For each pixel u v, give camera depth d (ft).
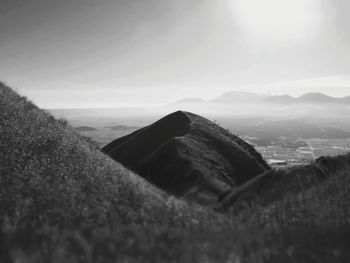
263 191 103.40
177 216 63.21
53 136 98.32
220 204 106.32
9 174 61.21
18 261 23.30
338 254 31.94
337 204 63.10
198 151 192.85
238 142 255.09
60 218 48.55
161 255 28.73
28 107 129.29
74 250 27.96
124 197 66.69
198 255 28.48
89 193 63.00
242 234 38.68
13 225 41.55
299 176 103.76
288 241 36.96
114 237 32.76
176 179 163.73
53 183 62.13
